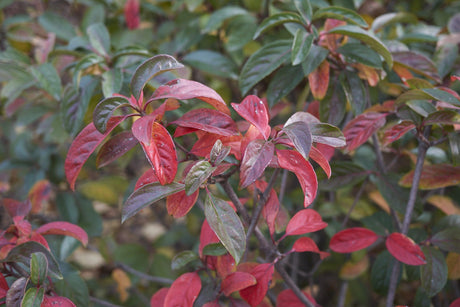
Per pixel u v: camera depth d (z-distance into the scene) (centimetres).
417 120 77
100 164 69
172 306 72
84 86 87
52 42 98
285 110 108
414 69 84
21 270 72
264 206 74
